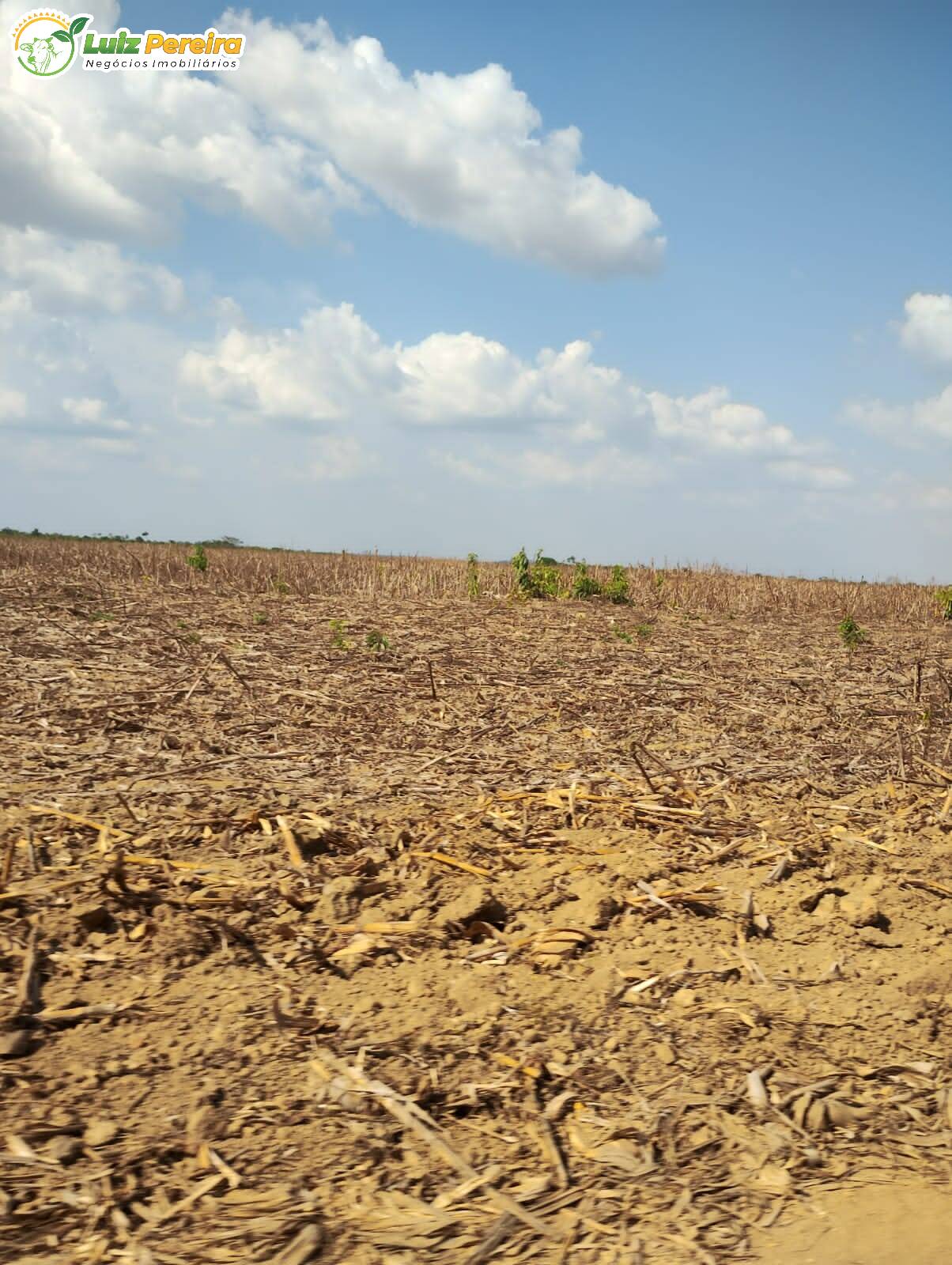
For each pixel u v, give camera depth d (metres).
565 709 7.80
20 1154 2.41
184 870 4.14
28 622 10.42
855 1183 2.50
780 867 4.50
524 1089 2.82
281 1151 2.50
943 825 5.40
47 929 3.53
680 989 3.45
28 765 5.47
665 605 19.70
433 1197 2.39
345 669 8.90
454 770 5.98
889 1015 3.30
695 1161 2.57
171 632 10.38
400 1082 2.80
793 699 8.80
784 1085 2.89
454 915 3.86
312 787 5.45
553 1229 2.30
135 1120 2.58
